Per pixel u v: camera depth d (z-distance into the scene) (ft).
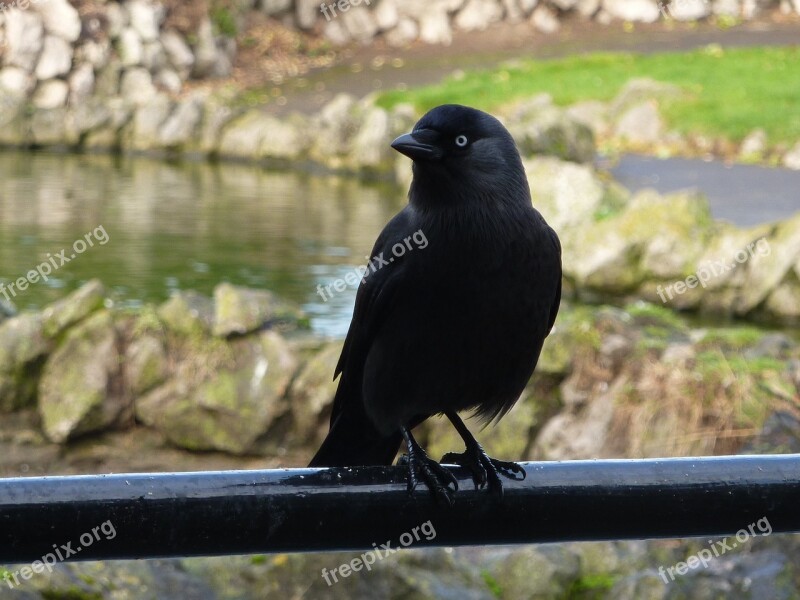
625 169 94.02
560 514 12.64
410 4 150.51
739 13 165.48
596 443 38.68
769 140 99.50
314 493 12.22
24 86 114.62
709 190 85.20
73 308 43.96
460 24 155.53
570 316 42.96
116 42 121.08
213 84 128.98
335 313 53.52
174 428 42.68
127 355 43.55
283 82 132.46
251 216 80.23
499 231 17.47
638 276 60.39
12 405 42.98
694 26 161.68
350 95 127.54
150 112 108.68
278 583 29.66
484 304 17.54
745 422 37.24
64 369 43.04
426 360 17.93
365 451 19.63
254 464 42.22
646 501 12.62
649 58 138.62
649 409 38.45
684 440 37.55
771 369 38.78
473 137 17.69
